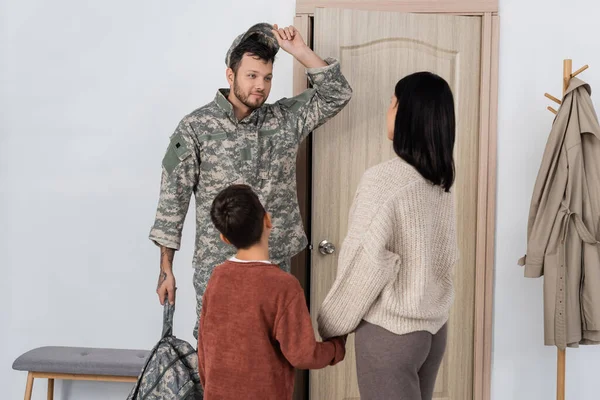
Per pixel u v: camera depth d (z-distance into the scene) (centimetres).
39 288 350
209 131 278
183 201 283
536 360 337
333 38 322
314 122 293
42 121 345
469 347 342
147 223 345
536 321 336
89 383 349
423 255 206
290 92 333
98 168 345
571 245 301
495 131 331
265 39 291
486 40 328
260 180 282
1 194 348
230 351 212
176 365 249
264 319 210
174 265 344
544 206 305
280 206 287
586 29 325
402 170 208
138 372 312
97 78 342
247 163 279
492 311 338
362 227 203
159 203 282
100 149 344
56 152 346
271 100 334
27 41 343
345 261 204
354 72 325
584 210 302
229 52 282
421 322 209
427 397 225
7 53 344
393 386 207
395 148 212
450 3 328
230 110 277
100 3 339
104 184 345
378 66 326
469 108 333
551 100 328
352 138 328
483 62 329
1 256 350
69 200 347
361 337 212
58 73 343
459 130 334
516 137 332
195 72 338
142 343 348
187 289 345
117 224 346
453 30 329
